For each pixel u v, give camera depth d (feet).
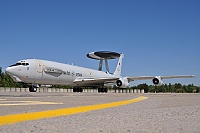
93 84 163.94
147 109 26.89
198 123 16.52
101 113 22.09
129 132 12.84
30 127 13.69
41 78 121.49
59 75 132.98
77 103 36.40
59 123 15.44
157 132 12.94
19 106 28.17
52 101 39.73
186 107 30.04
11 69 110.42
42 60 125.39
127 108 28.35
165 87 352.90
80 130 13.11
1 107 26.63
